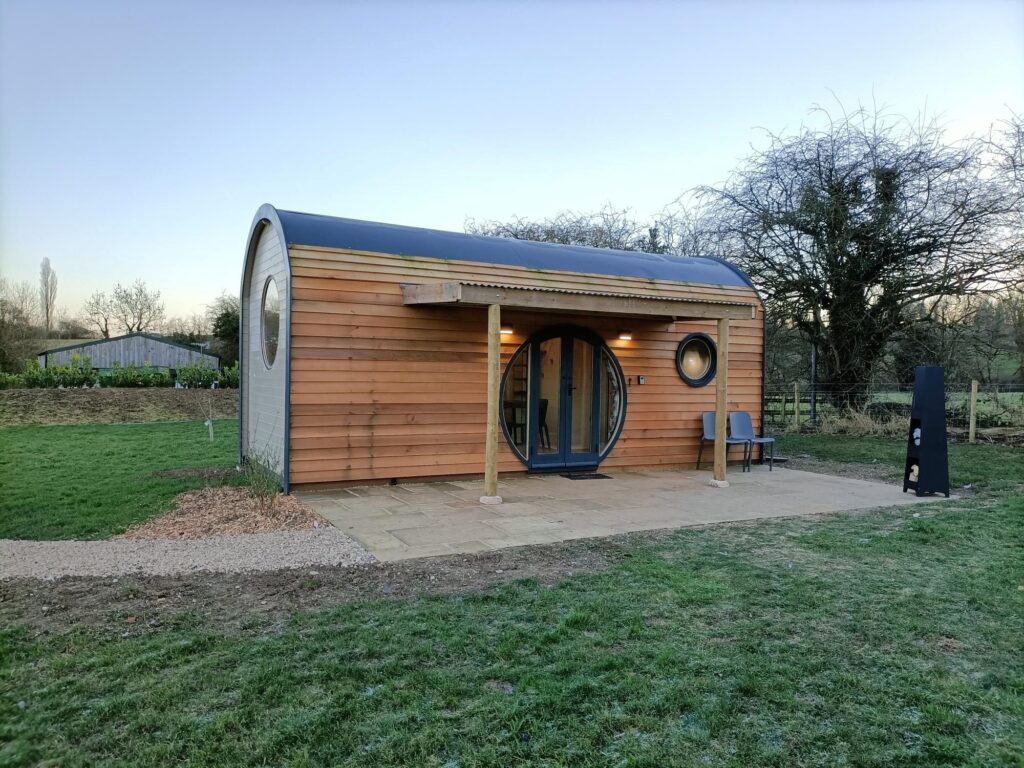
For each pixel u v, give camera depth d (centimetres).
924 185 1537
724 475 883
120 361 3198
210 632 355
